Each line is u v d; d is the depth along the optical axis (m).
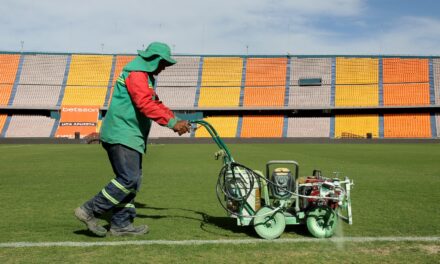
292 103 68.88
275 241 5.85
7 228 6.71
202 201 9.74
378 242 5.79
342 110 68.19
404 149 37.06
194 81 73.62
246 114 69.62
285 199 6.14
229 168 6.32
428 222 7.23
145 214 8.05
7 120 66.56
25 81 71.19
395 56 72.38
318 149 37.34
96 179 14.25
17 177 14.85
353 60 73.38
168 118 5.85
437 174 15.80
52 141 55.47
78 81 72.06
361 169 17.78
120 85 5.98
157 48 6.00
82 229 6.64
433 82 67.50
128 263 4.83
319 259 5.00
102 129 6.08
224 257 5.07
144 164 20.83
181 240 5.92
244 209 6.25
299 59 75.00
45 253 5.23
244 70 74.69
